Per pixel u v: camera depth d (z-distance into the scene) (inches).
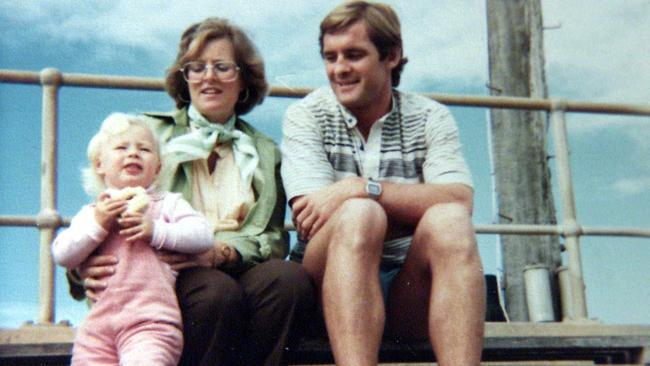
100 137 156.6
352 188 161.6
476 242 152.5
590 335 171.8
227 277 152.3
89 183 156.8
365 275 149.0
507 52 278.1
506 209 269.6
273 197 165.3
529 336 169.0
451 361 148.3
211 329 150.6
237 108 173.6
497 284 197.6
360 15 166.6
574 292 190.9
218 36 168.6
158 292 149.6
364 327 147.3
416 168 169.5
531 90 276.8
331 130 168.9
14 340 162.1
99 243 151.1
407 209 162.4
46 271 173.2
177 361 148.9
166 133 167.0
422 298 159.2
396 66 171.8
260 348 153.6
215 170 166.1
